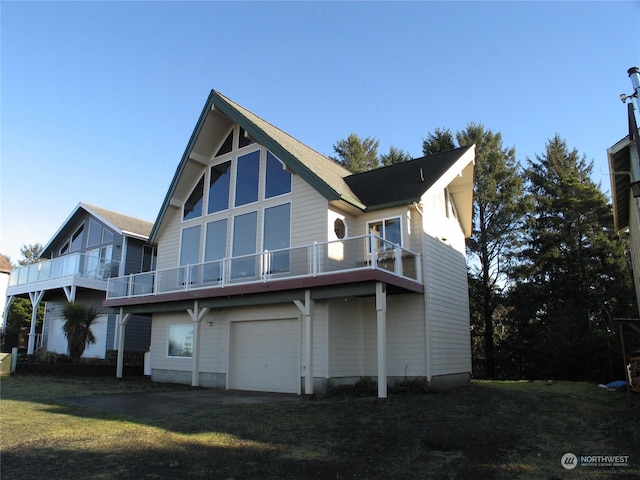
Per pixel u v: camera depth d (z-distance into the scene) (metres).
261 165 16.12
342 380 13.12
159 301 16.39
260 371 14.39
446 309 15.23
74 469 5.42
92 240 26.08
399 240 14.20
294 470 5.40
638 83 8.45
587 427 8.03
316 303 13.13
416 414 8.82
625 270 25.50
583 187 28.20
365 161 41.06
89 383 15.03
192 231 17.72
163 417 8.62
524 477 5.16
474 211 29.02
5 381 14.70
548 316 25.61
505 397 11.48
